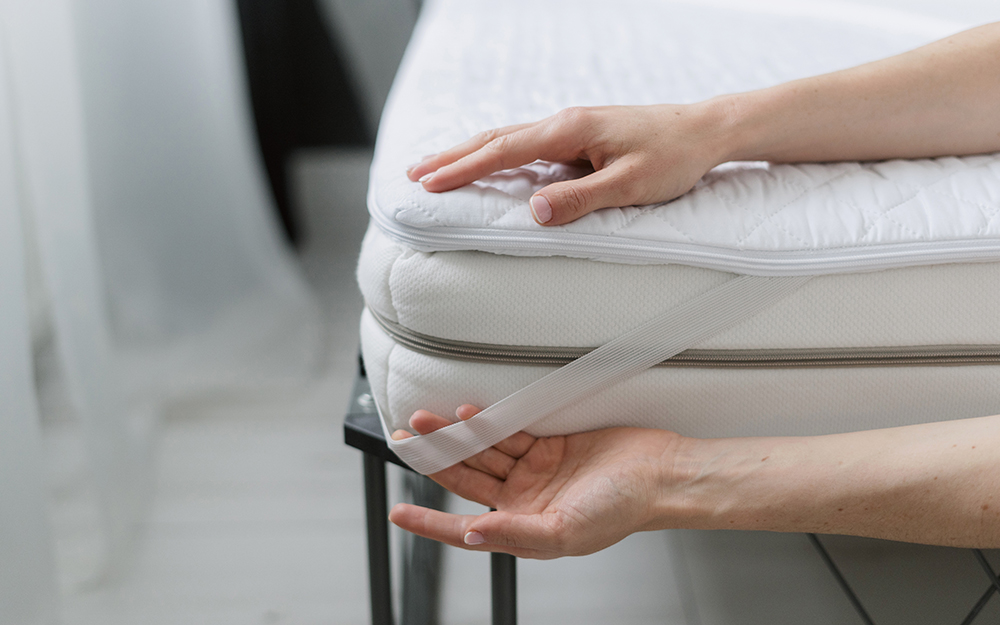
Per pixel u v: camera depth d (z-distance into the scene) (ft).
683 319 1.69
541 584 3.06
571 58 3.02
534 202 1.63
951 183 1.86
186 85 4.23
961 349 1.77
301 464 3.80
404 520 1.66
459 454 1.77
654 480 1.67
